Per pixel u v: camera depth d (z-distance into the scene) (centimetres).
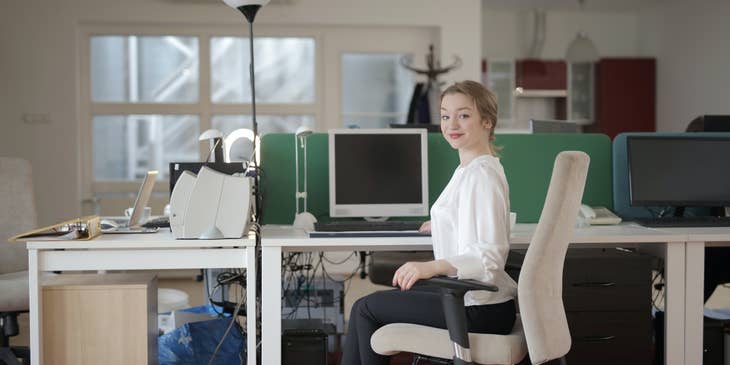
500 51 880
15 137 615
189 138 645
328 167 316
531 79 845
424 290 246
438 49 655
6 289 289
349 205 297
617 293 277
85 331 250
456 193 216
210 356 302
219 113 646
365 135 300
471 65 651
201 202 252
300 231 281
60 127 616
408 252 385
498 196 209
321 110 655
